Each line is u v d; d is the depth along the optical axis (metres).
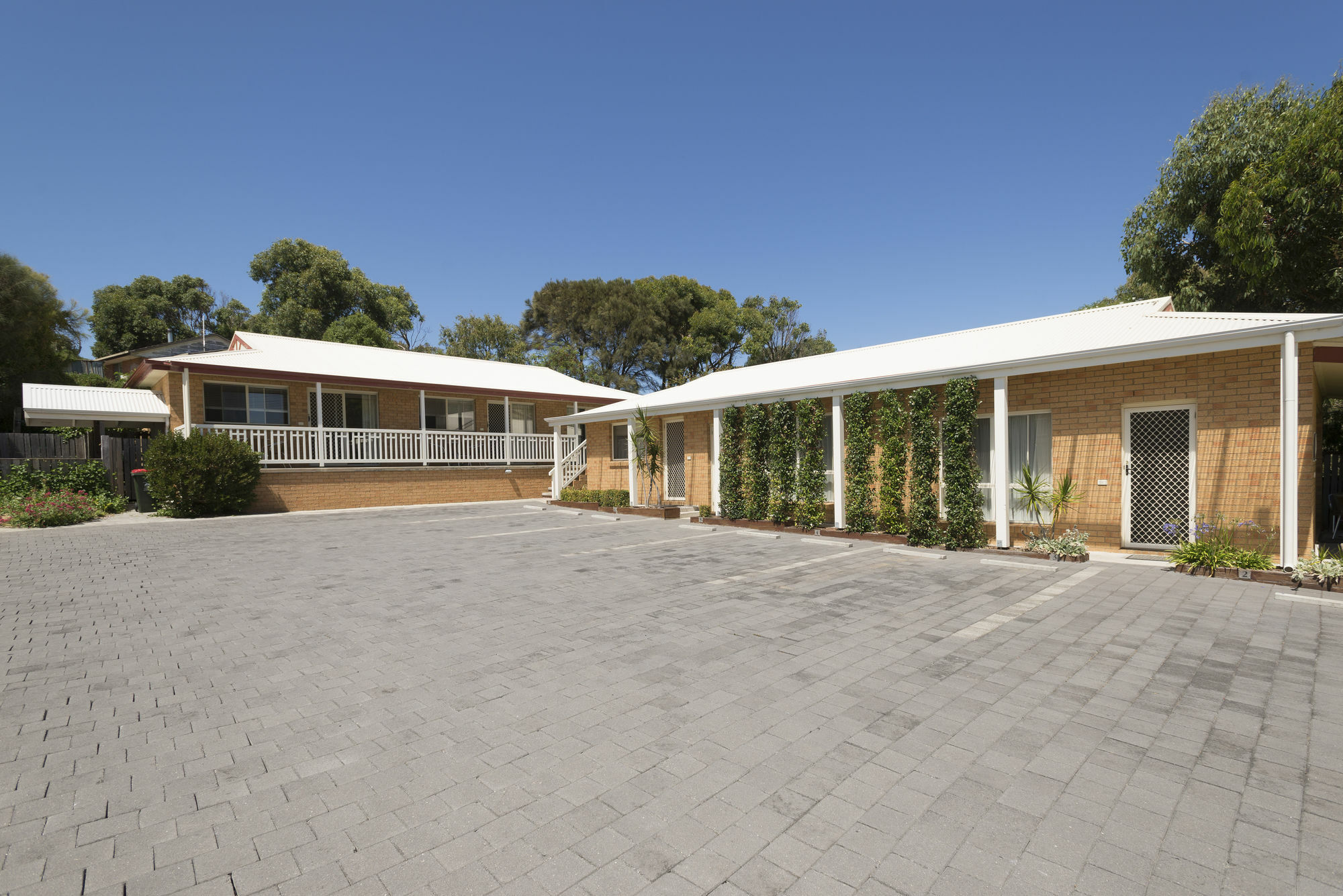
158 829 2.75
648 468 15.84
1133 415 9.50
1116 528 9.62
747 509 13.38
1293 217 14.45
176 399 16.66
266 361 18.52
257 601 6.88
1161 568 8.26
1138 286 22.80
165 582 7.86
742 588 7.37
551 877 2.41
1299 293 16.03
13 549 10.48
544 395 22.84
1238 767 3.21
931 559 9.26
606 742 3.53
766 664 4.75
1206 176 16.91
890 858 2.51
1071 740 3.51
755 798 2.95
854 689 4.27
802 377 14.77
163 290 43.28
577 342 43.62
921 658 4.87
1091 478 9.85
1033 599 6.77
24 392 16.97
